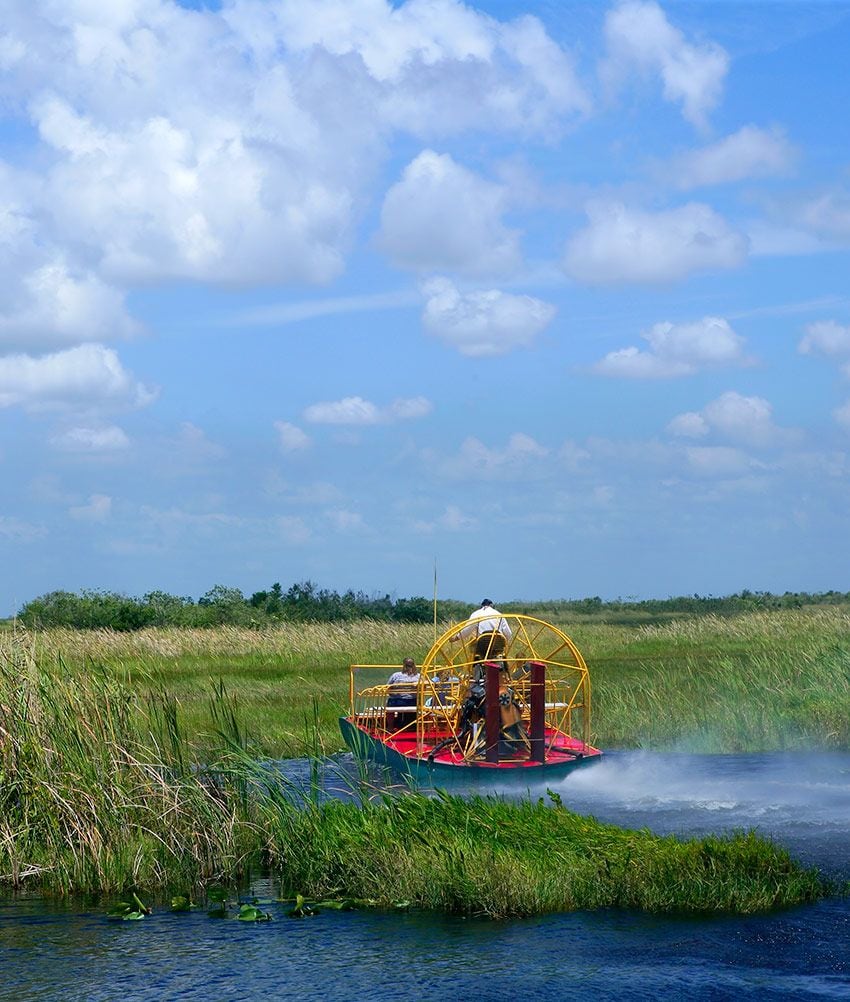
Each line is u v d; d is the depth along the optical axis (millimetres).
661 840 11094
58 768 12031
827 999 7809
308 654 36188
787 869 10375
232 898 10812
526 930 9422
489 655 16391
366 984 8320
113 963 8945
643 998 7883
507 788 15008
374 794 14680
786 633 36656
